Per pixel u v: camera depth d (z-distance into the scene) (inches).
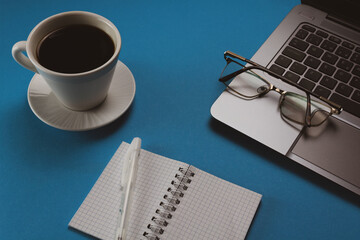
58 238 24.0
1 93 28.9
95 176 26.3
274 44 30.4
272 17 34.4
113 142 27.6
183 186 25.2
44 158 26.6
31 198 25.3
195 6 34.7
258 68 29.0
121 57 31.4
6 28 32.0
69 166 26.5
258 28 33.7
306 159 26.2
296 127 27.2
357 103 28.1
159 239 23.4
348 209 26.0
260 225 25.1
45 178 26.0
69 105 26.1
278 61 29.6
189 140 28.0
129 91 27.9
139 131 28.1
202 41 32.8
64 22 25.2
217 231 24.0
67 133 27.6
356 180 25.6
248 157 27.5
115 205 24.6
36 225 24.4
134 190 25.0
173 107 29.3
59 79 22.7
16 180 25.8
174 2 34.8
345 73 29.0
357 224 25.5
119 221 22.6
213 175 26.0
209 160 27.3
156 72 30.9
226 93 28.6
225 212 24.6
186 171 25.6
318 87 28.5
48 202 25.2
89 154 27.0
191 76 30.9
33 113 28.2
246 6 34.9
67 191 25.7
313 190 26.5
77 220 24.0
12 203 25.0
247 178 26.8
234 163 27.3
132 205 24.5
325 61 29.5
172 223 24.0
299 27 31.2
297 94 28.1
